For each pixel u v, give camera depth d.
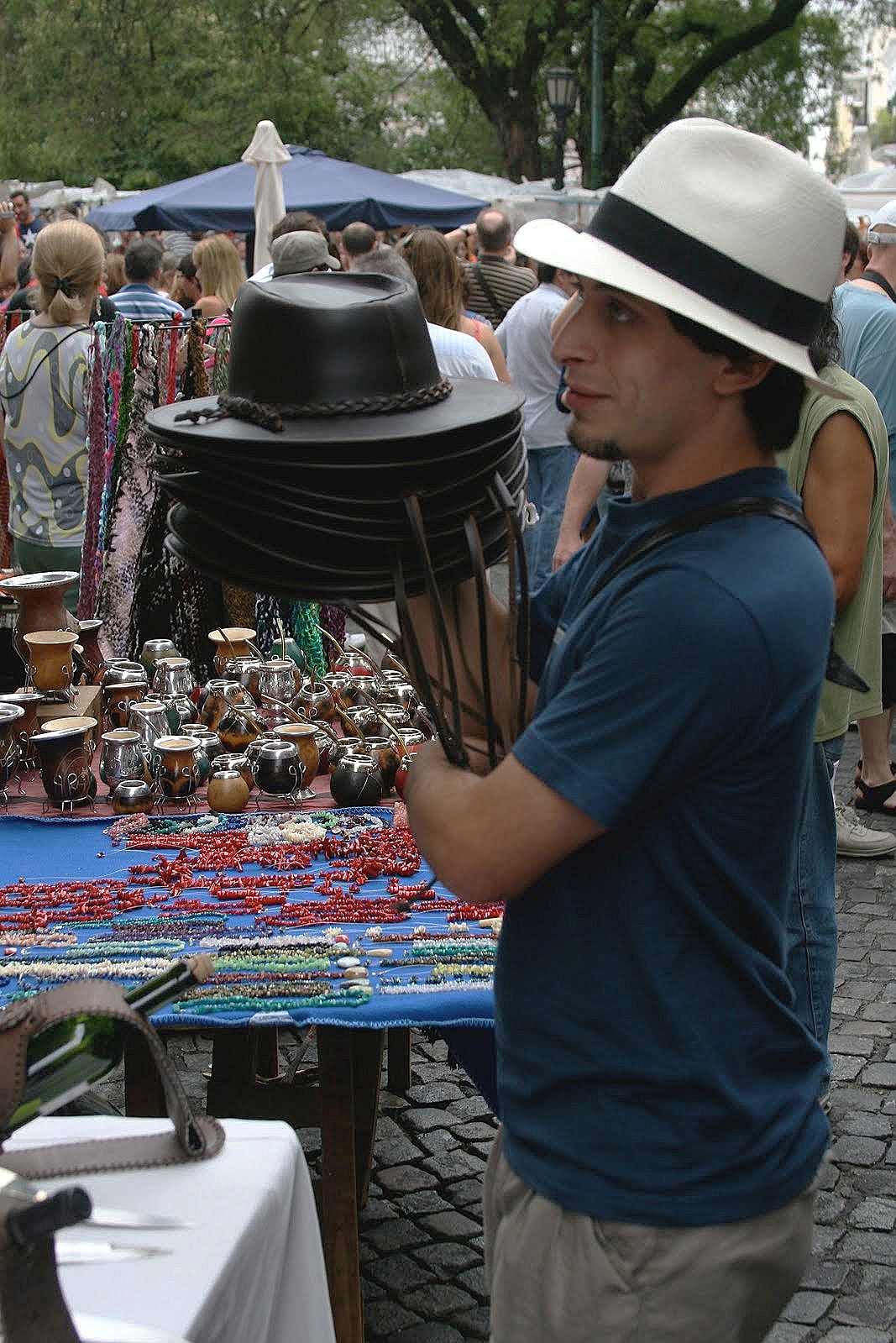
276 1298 1.58
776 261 1.30
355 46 26.19
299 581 1.49
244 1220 1.44
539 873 1.34
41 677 3.19
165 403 4.35
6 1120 1.28
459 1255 2.76
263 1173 1.54
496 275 7.67
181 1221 1.43
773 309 1.31
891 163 13.24
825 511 2.82
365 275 1.74
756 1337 1.45
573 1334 1.38
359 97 27.39
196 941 2.37
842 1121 3.21
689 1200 1.35
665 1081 1.35
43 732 3.02
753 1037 1.38
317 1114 2.65
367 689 3.34
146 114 25.52
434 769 1.43
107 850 2.78
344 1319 2.29
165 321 4.35
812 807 2.68
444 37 23.22
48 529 4.86
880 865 4.74
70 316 4.71
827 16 25.16
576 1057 1.38
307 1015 2.12
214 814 2.94
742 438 1.38
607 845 1.36
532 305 6.23
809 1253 1.46
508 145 23.81
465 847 1.35
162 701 3.23
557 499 6.39
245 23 24.30
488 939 2.37
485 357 4.58
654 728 1.29
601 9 22.02
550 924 1.39
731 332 1.28
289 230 5.62
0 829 2.90
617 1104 1.37
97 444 4.41
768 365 1.34
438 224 12.95
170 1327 1.28
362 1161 2.72
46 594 3.35
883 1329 2.54
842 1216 2.87
